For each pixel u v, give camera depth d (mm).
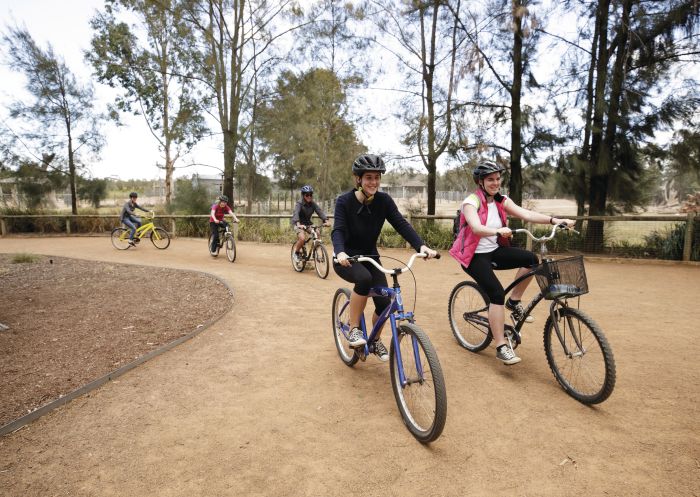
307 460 2615
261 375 3844
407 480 2422
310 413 3170
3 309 6012
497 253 3775
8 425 2924
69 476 2479
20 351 4410
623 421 3002
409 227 3299
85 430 2955
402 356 3035
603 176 11836
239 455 2670
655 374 3756
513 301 3881
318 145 23422
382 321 3289
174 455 2674
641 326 5137
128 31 18062
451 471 2494
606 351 3037
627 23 10594
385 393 3484
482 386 3570
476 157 11977
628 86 10883
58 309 6004
